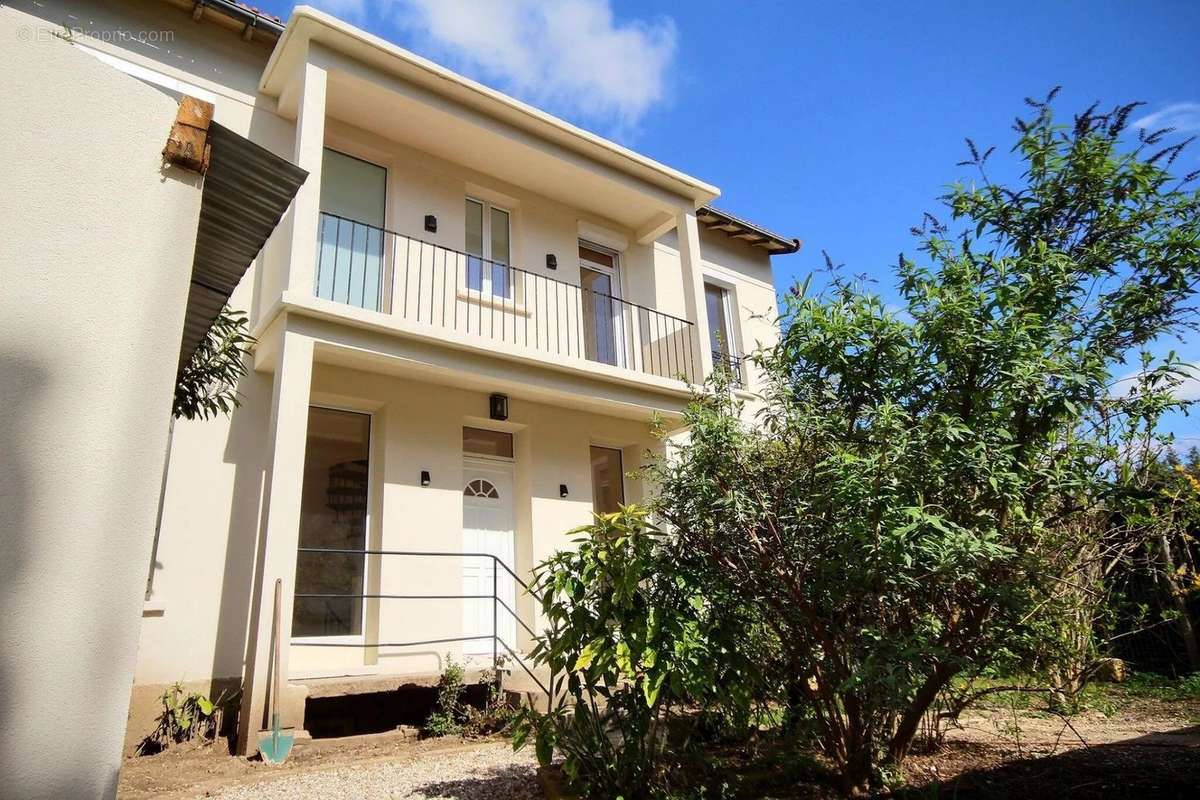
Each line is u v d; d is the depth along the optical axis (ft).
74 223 6.92
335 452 23.07
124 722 6.31
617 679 10.72
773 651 12.08
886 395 11.12
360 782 13.21
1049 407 10.66
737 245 38.32
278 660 16.69
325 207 24.44
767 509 11.00
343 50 21.91
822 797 11.25
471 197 28.48
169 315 7.36
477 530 25.50
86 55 7.40
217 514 19.90
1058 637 12.40
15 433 6.14
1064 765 12.46
